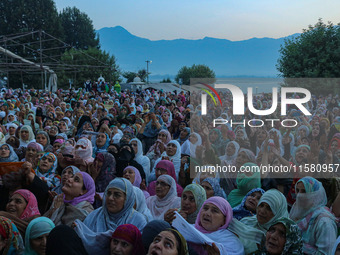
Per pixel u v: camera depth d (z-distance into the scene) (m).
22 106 15.46
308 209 3.72
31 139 7.79
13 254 3.20
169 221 3.56
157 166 5.07
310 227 3.63
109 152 5.60
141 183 5.02
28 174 4.22
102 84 36.84
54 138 8.45
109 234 3.25
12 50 62.56
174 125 10.05
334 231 3.54
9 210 3.64
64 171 4.10
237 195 4.67
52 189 5.02
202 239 3.27
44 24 63.66
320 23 27.06
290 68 27.42
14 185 4.21
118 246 3.04
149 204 4.47
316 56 26.47
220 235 3.43
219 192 4.39
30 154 6.16
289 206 4.65
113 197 3.57
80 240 3.06
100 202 4.25
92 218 3.65
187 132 8.15
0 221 3.18
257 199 3.97
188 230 3.38
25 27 64.00
